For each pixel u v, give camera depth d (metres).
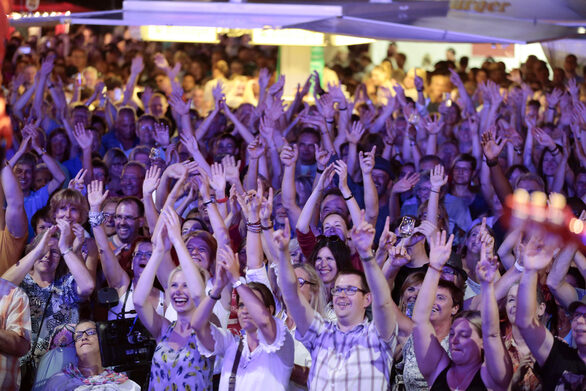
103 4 16.30
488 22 6.97
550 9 6.84
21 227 7.55
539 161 10.51
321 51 16.33
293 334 6.28
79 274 6.88
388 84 16.20
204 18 6.93
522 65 16.80
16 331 6.09
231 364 5.93
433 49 20.22
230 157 8.32
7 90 14.60
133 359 6.58
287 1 6.99
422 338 5.70
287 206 8.19
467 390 5.59
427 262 7.20
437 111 15.07
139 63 14.08
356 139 9.87
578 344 5.73
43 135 10.15
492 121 11.46
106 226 8.31
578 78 12.92
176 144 10.84
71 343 6.86
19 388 6.46
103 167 10.20
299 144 10.33
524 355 6.08
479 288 7.20
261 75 12.38
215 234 6.97
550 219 5.34
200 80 17.45
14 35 16.62
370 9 6.86
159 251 6.35
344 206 8.09
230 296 6.76
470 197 9.58
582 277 6.94
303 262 6.63
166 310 6.85
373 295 5.43
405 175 9.25
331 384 5.49
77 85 14.27
